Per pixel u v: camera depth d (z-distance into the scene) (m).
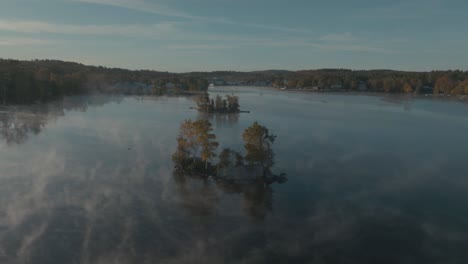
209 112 184.88
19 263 48.41
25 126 127.38
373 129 138.88
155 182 76.75
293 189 74.69
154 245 53.28
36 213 61.44
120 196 69.31
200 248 52.91
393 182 79.38
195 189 73.69
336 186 76.50
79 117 152.12
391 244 55.22
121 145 105.12
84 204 65.38
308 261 50.78
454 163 93.88
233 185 76.06
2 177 76.69
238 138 119.38
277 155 97.81
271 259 50.94
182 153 84.25
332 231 58.47
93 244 52.97
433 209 66.69
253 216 62.88
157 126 137.00
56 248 51.78
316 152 101.69
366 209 66.19
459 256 52.47
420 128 142.62
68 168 83.62
